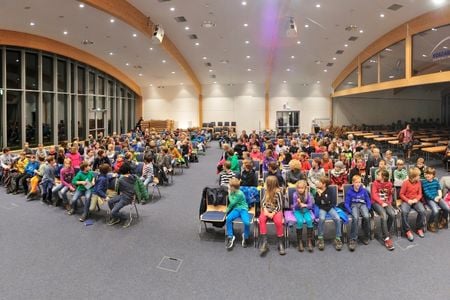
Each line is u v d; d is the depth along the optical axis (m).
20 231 5.39
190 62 18.11
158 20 11.53
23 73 12.02
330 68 19.39
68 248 4.70
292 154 8.86
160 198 7.45
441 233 5.23
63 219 6.02
